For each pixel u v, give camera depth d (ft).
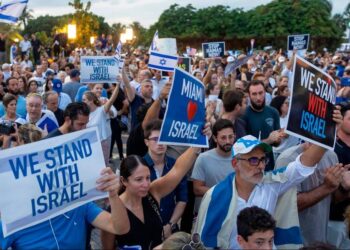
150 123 13.56
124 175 10.59
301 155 10.98
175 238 8.79
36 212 9.49
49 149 9.73
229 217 10.59
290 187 10.91
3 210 9.12
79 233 10.17
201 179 13.99
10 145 17.98
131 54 72.28
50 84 36.29
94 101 23.29
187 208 14.90
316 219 12.29
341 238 12.60
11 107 20.98
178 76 11.07
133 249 10.48
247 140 10.55
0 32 71.15
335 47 135.13
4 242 9.58
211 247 10.64
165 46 33.24
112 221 9.96
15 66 45.96
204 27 135.95
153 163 13.47
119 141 31.24
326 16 132.26
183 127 11.39
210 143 16.99
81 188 10.04
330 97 11.17
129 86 24.07
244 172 10.53
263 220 8.55
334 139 11.10
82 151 10.12
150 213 10.98
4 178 9.19
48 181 9.65
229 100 17.39
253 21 134.10
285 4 132.05
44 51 80.69
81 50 75.87
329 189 11.44
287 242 10.75
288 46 47.91
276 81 41.65
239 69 47.34
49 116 20.16
